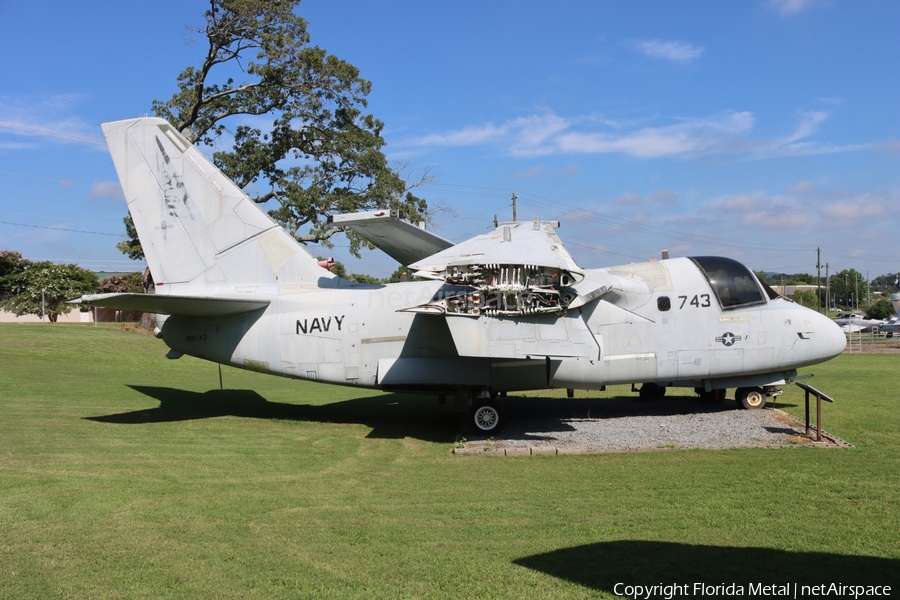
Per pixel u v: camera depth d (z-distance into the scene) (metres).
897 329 54.72
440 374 12.45
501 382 12.72
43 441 10.47
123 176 13.95
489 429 11.98
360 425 13.06
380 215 12.76
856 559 5.61
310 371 13.31
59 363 20.72
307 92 33.28
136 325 38.34
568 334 11.84
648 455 9.97
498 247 11.04
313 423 13.20
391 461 9.77
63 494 7.62
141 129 13.95
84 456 9.59
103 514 6.93
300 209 33.28
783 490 7.77
